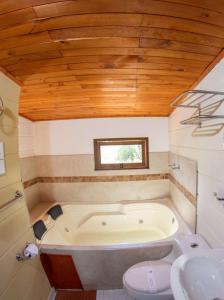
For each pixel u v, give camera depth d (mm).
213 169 1423
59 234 2414
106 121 2900
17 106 1559
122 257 1693
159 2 875
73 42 1142
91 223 2754
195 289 909
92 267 1722
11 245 1309
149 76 1597
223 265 994
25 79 1569
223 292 934
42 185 3008
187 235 1648
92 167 2951
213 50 1229
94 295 1729
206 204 1564
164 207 2652
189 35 1097
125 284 1319
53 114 2682
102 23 1001
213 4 876
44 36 1078
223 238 1301
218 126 1331
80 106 2381
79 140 2938
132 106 2424
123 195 2967
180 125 2252
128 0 863
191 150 1895
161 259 1682
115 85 1773
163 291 1245
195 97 1729
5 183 1324
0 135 1311
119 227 2760
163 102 2277
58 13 919
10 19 938
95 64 1399
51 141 2957
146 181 2947
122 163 2949
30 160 2830
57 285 1798
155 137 2900
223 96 1249
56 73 1515
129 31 1062
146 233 2646
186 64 1406
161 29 1050
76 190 2990
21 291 1348
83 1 859
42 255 1732
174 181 2617
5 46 1150
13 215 1372
